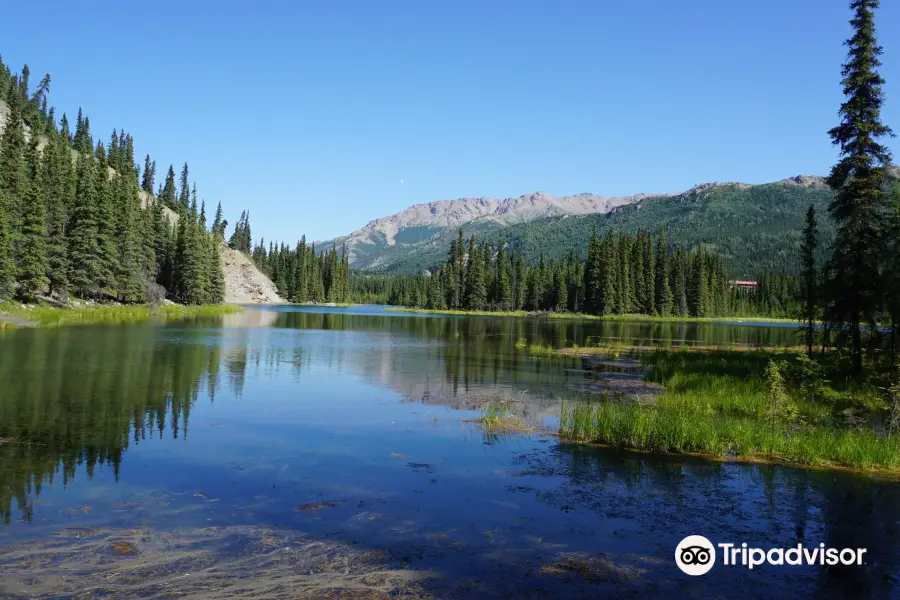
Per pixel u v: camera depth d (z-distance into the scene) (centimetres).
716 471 1377
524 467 1374
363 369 3130
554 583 789
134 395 2102
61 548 844
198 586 740
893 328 2834
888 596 790
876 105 2909
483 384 2702
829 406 2275
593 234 13025
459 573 809
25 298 6019
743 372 3048
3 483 1132
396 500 1117
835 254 3058
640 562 873
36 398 1966
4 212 5409
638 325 9594
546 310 14550
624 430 1622
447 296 15138
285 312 11412
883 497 1212
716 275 15475
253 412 1920
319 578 777
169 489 1134
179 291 10619
